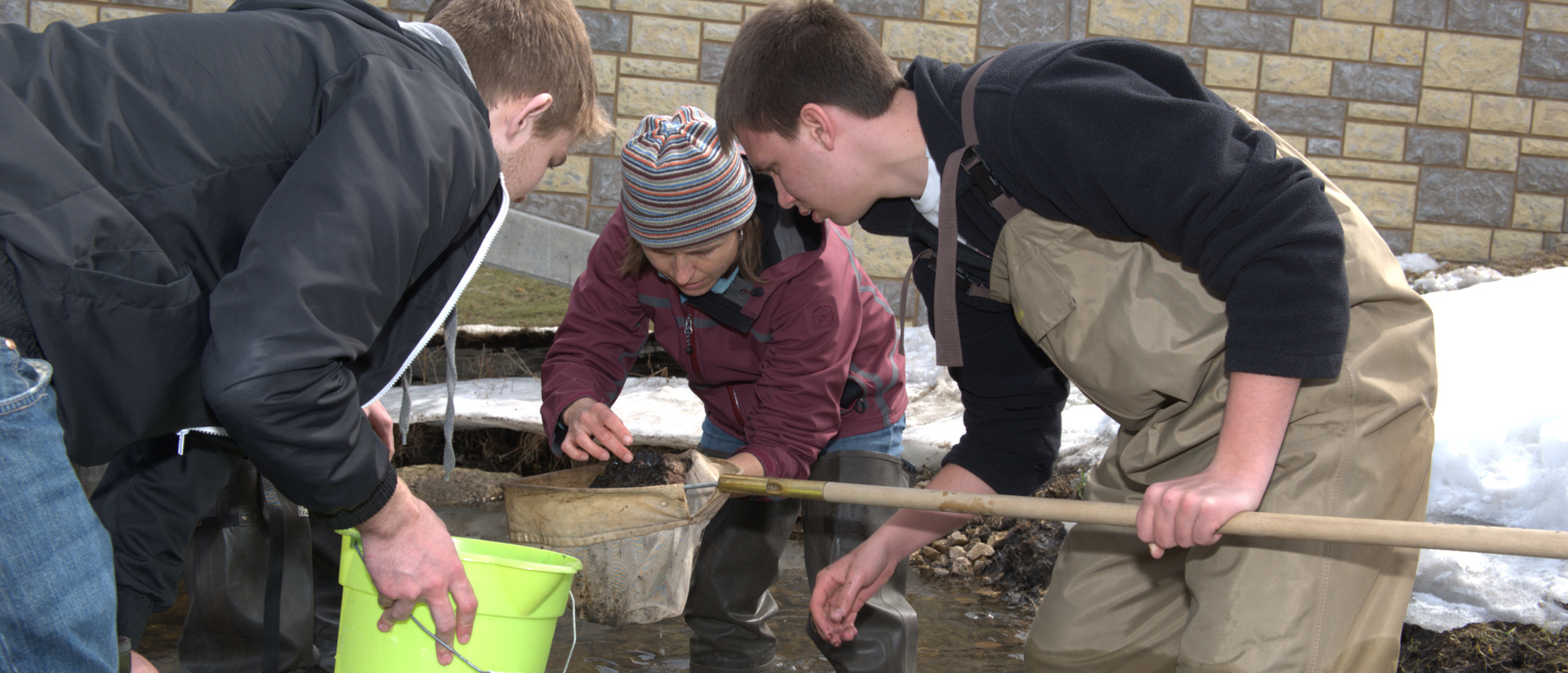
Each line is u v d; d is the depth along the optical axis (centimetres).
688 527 240
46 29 151
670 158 236
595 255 284
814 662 326
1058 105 181
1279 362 168
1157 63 190
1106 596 229
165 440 213
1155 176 172
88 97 147
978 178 199
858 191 213
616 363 287
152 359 150
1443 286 730
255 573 267
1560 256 798
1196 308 192
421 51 175
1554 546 155
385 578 179
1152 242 195
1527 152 805
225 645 269
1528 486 337
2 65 143
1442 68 791
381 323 159
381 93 158
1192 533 170
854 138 207
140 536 214
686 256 248
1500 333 443
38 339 141
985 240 215
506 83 190
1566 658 278
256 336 141
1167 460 209
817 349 264
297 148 161
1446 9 786
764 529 286
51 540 139
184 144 151
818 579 245
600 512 216
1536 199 810
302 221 147
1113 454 238
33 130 137
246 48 159
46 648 142
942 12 751
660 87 748
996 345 241
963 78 199
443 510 494
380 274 153
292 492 157
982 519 441
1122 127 175
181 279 151
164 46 155
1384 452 188
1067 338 202
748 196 245
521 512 226
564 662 318
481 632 194
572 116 202
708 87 752
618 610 235
